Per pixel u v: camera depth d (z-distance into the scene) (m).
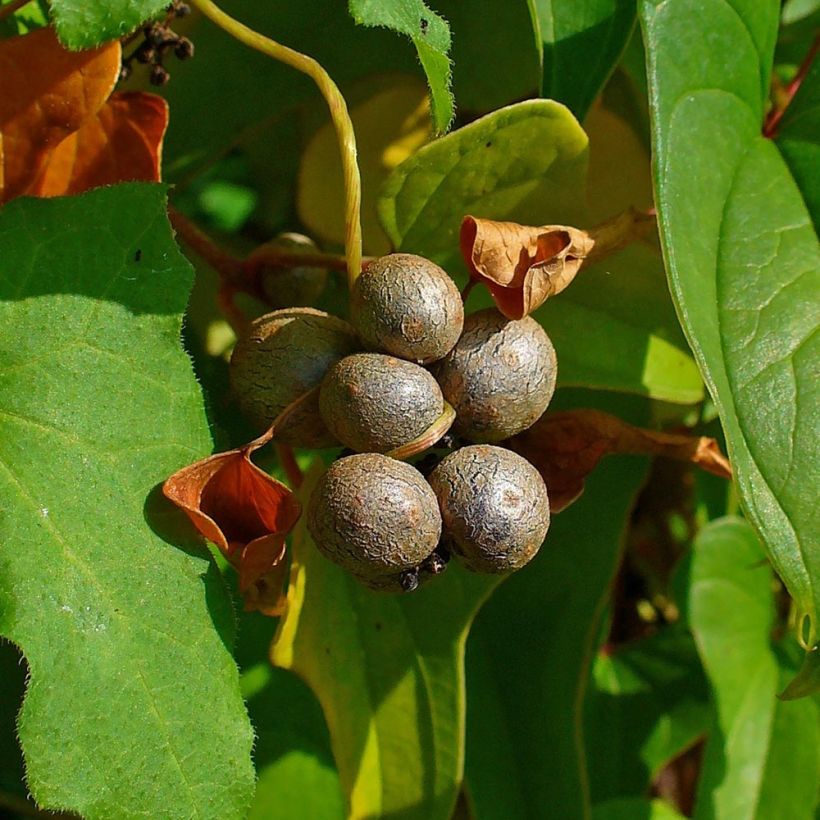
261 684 0.26
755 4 0.21
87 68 0.20
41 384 0.19
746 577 0.25
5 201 0.20
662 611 0.27
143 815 0.18
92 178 0.21
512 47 0.24
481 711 0.23
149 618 0.18
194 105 0.23
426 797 0.22
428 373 0.18
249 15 0.23
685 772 0.28
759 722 0.25
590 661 0.23
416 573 0.18
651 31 0.20
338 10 0.23
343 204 0.24
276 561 0.19
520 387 0.19
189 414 0.19
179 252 0.19
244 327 0.21
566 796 0.23
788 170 0.20
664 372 0.22
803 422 0.19
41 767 0.18
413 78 0.24
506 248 0.19
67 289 0.19
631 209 0.20
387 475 0.18
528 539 0.18
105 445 0.19
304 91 0.24
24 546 0.18
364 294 0.18
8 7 0.20
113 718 0.18
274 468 0.23
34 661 0.18
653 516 0.26
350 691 0.22
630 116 0.23
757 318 0.19
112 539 0.18
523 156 0.20
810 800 0.25
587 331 0.22
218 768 0.18
